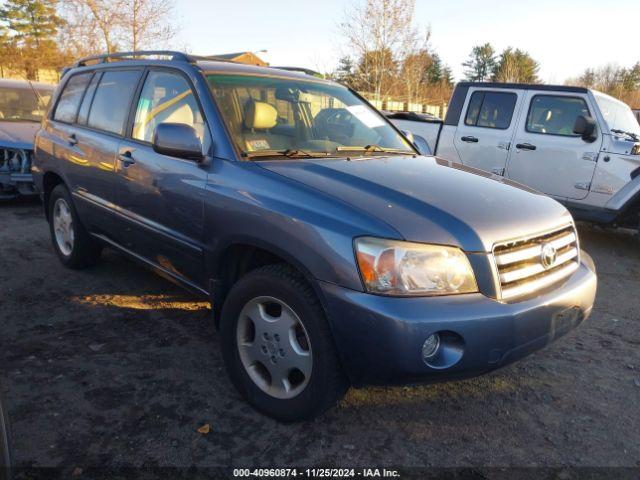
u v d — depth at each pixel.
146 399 3.06
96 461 2.55
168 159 3.45
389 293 2.39
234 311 2.96
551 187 7.27
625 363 3.72
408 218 2.53
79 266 5.02
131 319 4.11
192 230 3.24
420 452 2.71
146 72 3.97
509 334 2.51
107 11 16.38
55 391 3.10
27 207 7.89
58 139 4.82
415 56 19.66
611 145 6.68
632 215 6.83
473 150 7.97
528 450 2.75
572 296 2.85
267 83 3.76
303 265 2.58
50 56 26.53
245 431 2.81
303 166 3.08
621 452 2.76
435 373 2.42
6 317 4.05
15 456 2.55
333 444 2.74
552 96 7.29
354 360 2.47
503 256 2.60
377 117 4.33
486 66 58.44
